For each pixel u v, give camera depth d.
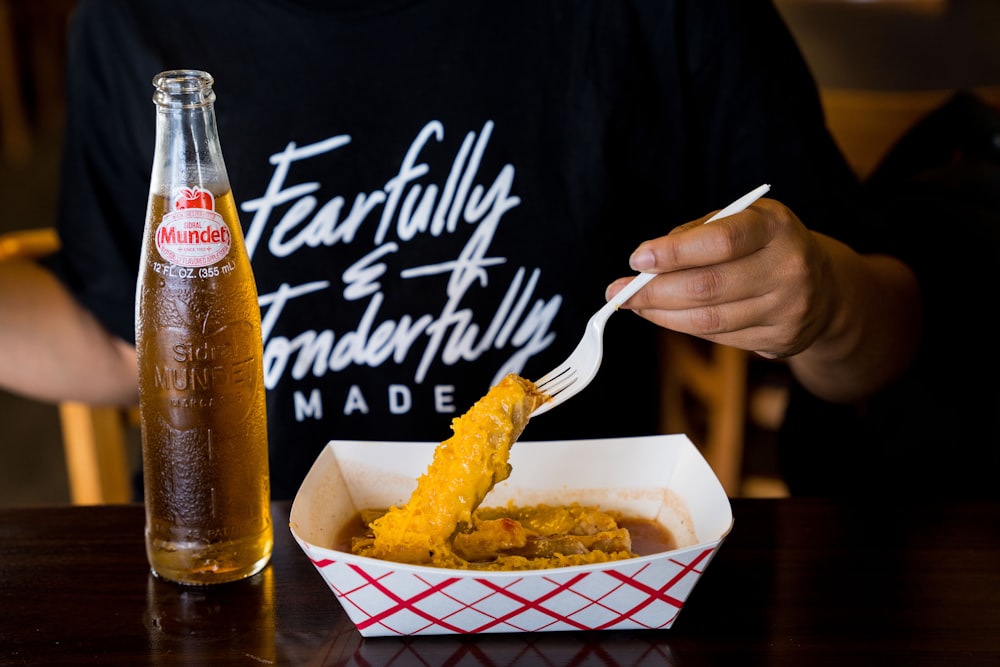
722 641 0.64
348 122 0.99
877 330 0.88
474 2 0.98
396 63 0.98
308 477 0.69
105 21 1.01
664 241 0.68
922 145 1.13
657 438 0.74
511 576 0.60
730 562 0.72
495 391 0.67
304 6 0.98
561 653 0.63
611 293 0.70
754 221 0.70
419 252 0.99
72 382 1.02
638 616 0.64
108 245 1.02
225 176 0.67
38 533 0.75
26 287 1.02
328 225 0.99
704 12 0.99
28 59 3.97
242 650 0.64
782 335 0.75
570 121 0.99
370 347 1.00
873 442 1.12
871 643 0.64
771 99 1.00
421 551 0.65
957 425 1.06
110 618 0.66
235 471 0.68
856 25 1.84
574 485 0.74
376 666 0.62
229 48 0.99
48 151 3.83
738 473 1.51
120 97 1.02
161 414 0.67
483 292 0.99
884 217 1.02
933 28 1.83
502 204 0.99
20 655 0.63
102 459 1.15
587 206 0.98
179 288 0.65
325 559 0.61
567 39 0.98
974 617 0.66
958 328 1.01
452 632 0.64
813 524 0.76
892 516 0.77
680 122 1.00
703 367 1.62
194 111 0.65
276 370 1.00
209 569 0.68
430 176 0.99
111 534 0.75
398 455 0.73
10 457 2.24
